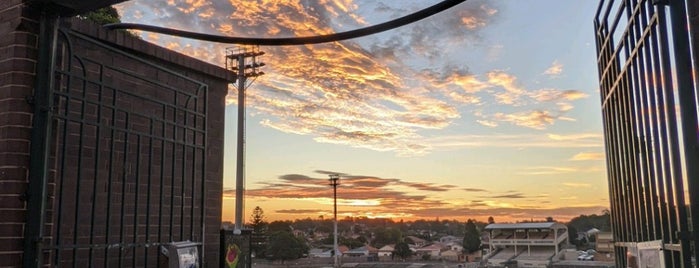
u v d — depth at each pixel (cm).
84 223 506
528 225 6003
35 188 331
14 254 321
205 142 506
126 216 544
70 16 363
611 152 512
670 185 336
